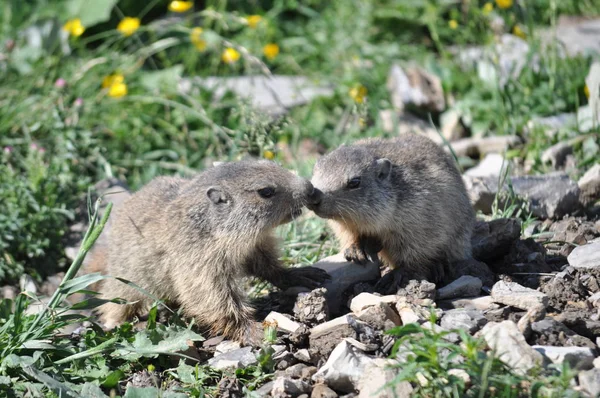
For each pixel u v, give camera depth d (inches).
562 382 317.7
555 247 495.5
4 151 674.2
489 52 795.4
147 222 474.9
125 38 875.4
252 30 888.9
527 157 644.7
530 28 780.0
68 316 424.8
